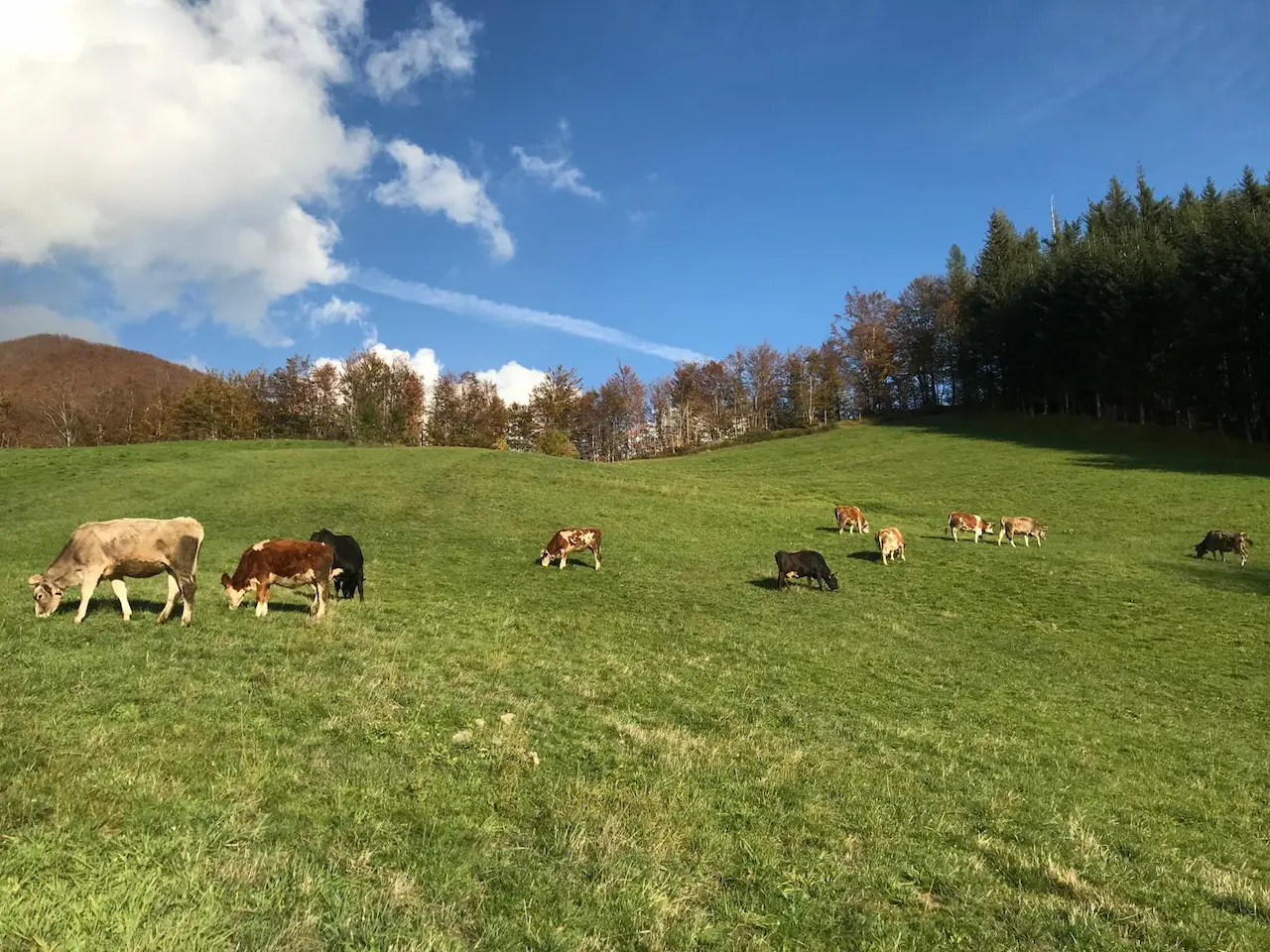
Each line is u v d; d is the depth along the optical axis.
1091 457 59.00
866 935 6.06
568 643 16.23
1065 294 80.69
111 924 4.74
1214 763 12.51
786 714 12.51
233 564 22.73
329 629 14.25
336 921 5.11
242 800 6.74
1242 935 6.79
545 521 34.56
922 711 13.86
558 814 7.40
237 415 90.75
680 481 48.91
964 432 78.69
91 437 92.62
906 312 109.50
